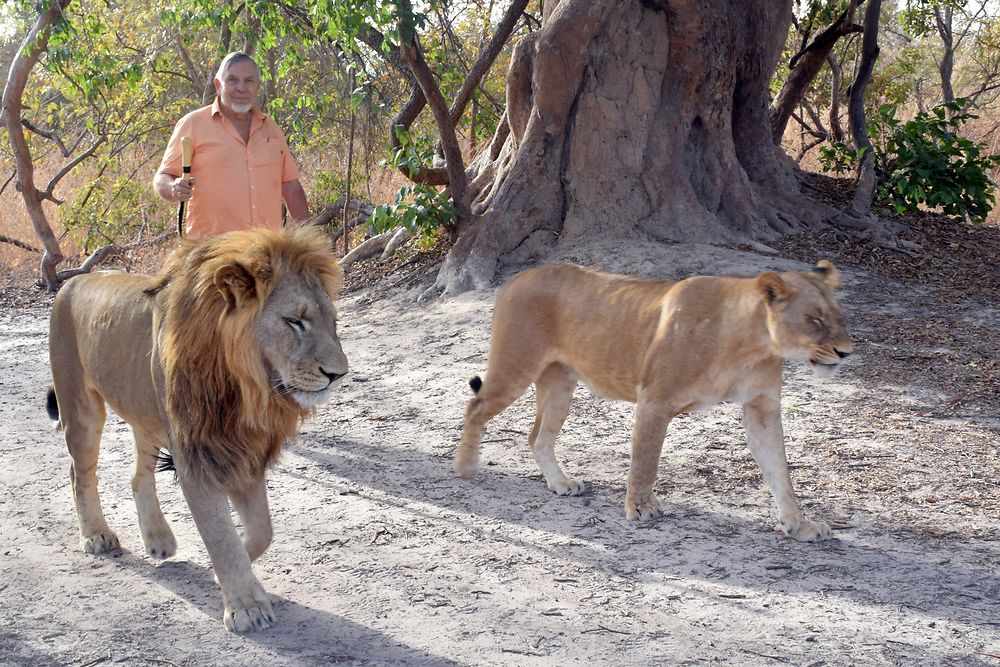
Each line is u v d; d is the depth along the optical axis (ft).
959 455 17.21
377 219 32.42
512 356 16.34
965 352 22.62
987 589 12.37
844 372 21.85
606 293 15.69
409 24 28.81
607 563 13.51
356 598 12.55
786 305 13.41
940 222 36.22
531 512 15.56
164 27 49.78
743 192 33.06
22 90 38.42
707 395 14.51
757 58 34.45
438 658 10.94
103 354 12.87
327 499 16.39
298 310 10.93
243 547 11.83
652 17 32.27
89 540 14.19
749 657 10.81
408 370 24.38
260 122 18.01
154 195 45.37
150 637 11.58
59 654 11.24
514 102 33.60
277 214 18.22
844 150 38.81
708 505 15.62
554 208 32.01
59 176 40.91
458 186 32.60
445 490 16.67
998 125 57.31
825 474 16.70
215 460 11.48
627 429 19.65
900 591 12.39
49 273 39.29
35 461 18.88
